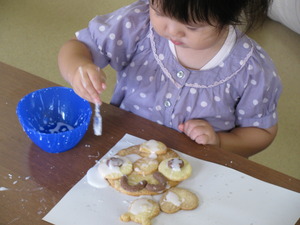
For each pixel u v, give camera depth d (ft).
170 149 2.65
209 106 3.23
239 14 2.70
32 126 2.69
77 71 2.80
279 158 5.64
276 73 3.37
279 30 7.80
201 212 2.31
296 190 2.50
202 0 2.40
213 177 2.52
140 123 2.84
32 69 6.38
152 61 3.33
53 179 2.40
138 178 2.45
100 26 3.31
